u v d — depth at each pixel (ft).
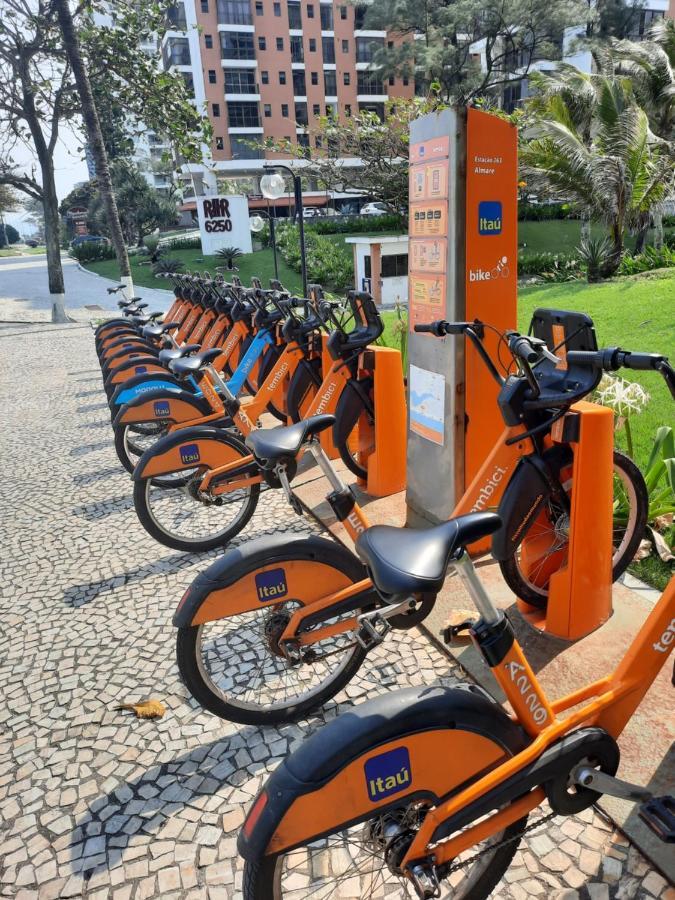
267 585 7.25
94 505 15.01
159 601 10.85
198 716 8.16
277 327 16.65
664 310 29.07
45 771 7.44
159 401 14.71
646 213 51.85
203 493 11.80
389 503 13.08
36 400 26.02
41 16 46.44
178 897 5.89
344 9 164.86
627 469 9.17
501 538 8.15
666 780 6.33
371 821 4.97
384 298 58.23
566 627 8.42
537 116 54.39
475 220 9.79
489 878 5.46
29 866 6.29
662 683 7.48
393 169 54.13
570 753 5.18
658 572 10.10
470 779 5.00
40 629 10.27
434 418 10.93
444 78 100.68
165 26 45.01
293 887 5.81
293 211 122.42
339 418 13.26
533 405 7.79
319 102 169.89
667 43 64.75
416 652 8.90
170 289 74.28
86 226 178.70
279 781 4.60
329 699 8.11
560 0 92.89
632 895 5.54
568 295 38.22
